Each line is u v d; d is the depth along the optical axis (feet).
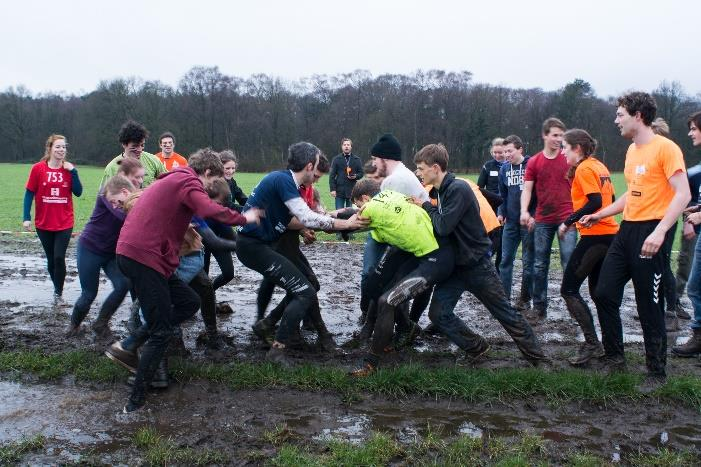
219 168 17.43
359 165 46.70
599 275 16.88
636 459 12.21
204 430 13.16
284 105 250.57
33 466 11.51
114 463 11.71
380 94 246.68
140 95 230.68
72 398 14.69
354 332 21.12
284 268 16.75
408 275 16.28
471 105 230.48
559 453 12.50
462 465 11.86
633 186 15.96
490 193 22.72
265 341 18.70
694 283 18.71
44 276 30.25
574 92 217.36
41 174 23.71
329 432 13.24
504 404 14.93
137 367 14.85
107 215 18.13
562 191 22.36
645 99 15.58
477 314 23.97
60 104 264.93
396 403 14.96
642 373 16.80
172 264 14.16
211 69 247.29
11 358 16.70
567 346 19.83
